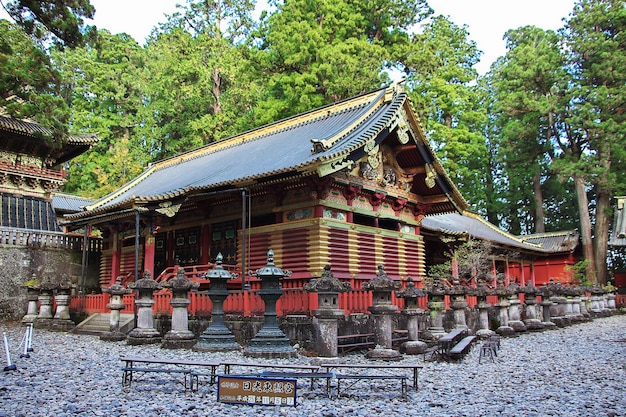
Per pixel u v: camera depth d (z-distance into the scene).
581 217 55.19
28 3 21.36
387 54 44.94
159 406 9.16
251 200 24.73
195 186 22.72
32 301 28.86
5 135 38.22
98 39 23.69
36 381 11.47
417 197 28.86
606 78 52.47
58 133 24.55
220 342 16.64
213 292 17.08
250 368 13.27
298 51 45.91
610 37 54.91
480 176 66.75
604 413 9.06
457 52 52.22
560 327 29.83
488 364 15.06
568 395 10.63
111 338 20.42
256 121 47.50
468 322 24.59
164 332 21.20
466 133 48.91
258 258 23.61
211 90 60.25
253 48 49.25
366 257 24.25
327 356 14.90
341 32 47.78
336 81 42.34
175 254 28.66
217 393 9.66
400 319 20.27
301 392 10.66
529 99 54.72
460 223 43.81
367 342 17.80
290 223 22.62
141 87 59.56
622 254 63.00
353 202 24.19
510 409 9.35
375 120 23.59
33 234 33.50
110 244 33.91
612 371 13.88
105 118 62.09
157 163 38.09
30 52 22.41
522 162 61.66
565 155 56.44
